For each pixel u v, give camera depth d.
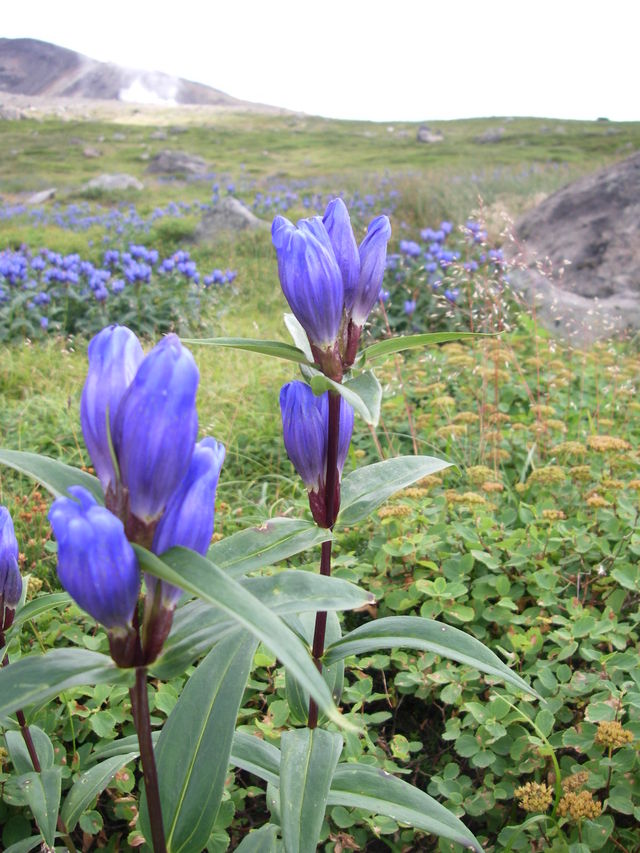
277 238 0.25
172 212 3.17
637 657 0.39
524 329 1.18
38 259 1.65
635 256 1.45
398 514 0.50
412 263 1.46
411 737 0.43
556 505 0.59
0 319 1.48
